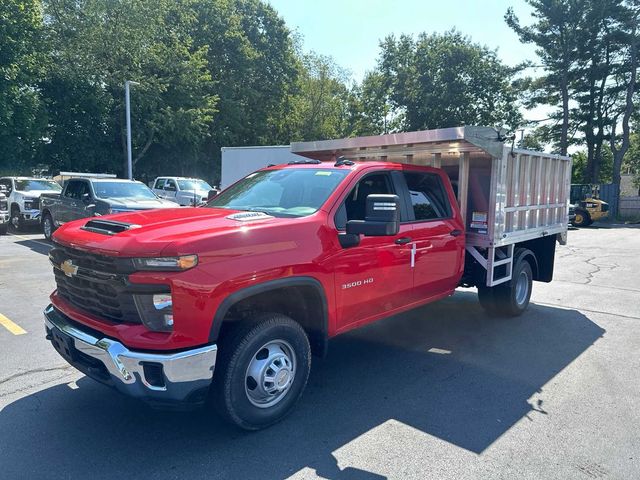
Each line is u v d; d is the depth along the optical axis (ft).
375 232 12.14
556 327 21.24
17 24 72.38
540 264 25.81
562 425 12.38
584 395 14.21
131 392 10.16
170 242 10.05
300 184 14.73
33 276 29.55
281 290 12.55
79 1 92.22
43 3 88.94
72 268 11.55
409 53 141.28
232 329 11.43
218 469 10.28
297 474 10.14
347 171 14.67
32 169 97.55
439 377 15.51
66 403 13.19
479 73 133.90
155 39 99.40
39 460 10.52
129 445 11.17
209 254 10.33
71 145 92.94
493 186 19.07
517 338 19.61
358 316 14.26
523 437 11.76
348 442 11.44
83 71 90.94
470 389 14.58
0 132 73.61
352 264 13.48
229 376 10.98
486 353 17.81
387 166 15.76
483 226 19.67
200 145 111.55
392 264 14.93
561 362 16.93
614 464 10.61
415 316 22.90
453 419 12.67
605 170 156.15
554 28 109.60
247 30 121.70
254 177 16.80
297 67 132.46
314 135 144.46
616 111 120.06
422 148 19.44
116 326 10.41
